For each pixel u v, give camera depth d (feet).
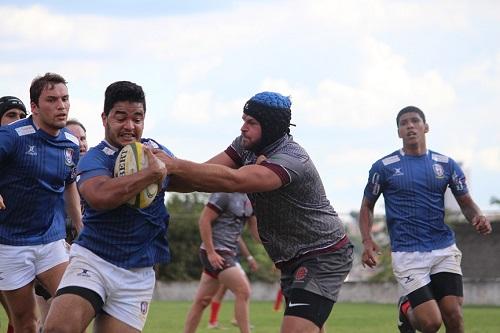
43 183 80.02
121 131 61.52
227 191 62.39
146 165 59.47
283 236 66.44
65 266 82.43
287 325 65.36
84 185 60.23
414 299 91.97
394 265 93.71
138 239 62.64
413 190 93.40
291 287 66.69
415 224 93.15
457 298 92.48
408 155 94.84
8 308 89.51
